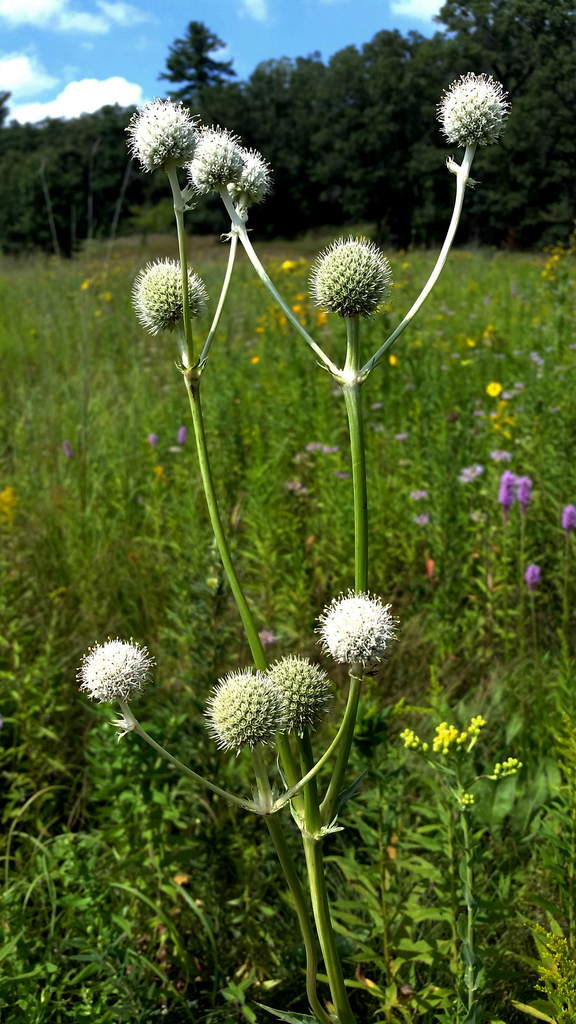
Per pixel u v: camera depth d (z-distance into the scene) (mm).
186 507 5148
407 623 4395
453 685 3844
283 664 1902
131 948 2666
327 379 7457
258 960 2777
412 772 3211
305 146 64250
